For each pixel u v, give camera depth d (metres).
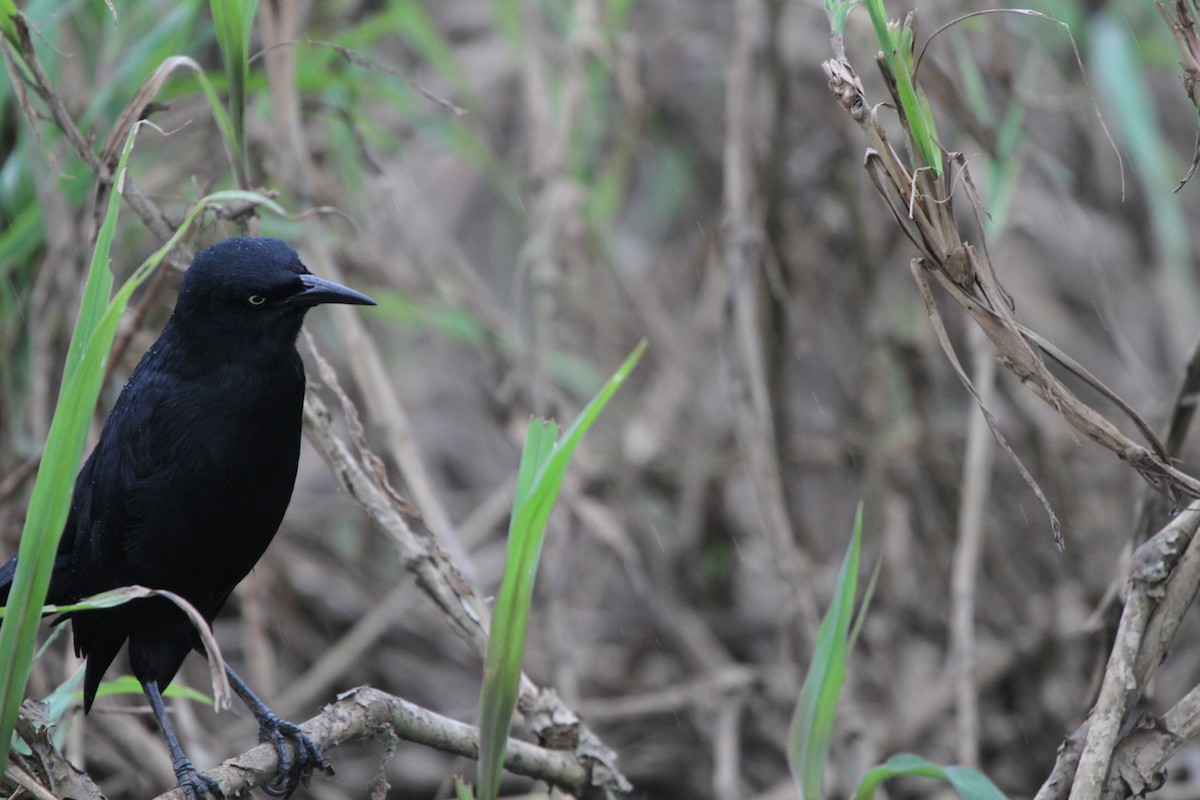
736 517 13.66
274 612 12.14
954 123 10.08
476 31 15.37
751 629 13.17
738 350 10.62
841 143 12.55
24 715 5.88
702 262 13.65
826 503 14.50
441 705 12.81
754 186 11.81
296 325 6.66
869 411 12.71
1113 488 12.82
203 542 6.70
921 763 6.17
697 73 15.34
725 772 10.99
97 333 5.01
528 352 11.72
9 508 9.54
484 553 14.09
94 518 6.73
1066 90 12.12
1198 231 14.56
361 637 11.77
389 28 11.77
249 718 11.76
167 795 6.10
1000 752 12.00
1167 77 15.49
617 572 14.09
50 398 9.81
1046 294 14.38
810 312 12.80
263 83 9.10
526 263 11.82
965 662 10.12
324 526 13.66
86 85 9.57
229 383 6.57
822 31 13.91
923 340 12.88
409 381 15.29
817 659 6.44
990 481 12.88
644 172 16.05
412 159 15.23
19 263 9.62
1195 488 5.56
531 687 7.04
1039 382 5.60
